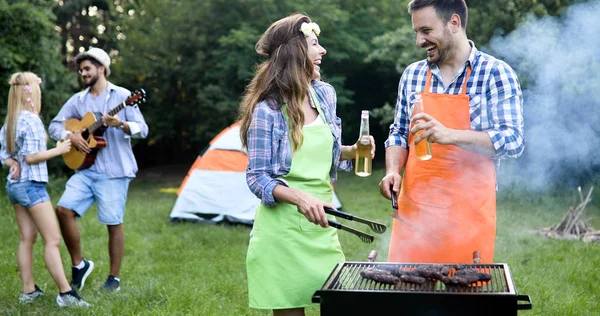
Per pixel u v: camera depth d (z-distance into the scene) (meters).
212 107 15.30
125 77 16.56
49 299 4.36
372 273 2.22
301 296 2.45
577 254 5.93
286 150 2.46
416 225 2.84
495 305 1.98
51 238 4.16
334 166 2.63
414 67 2.97
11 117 4.07
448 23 2.71
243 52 14.62
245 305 4.21
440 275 2.17
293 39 2.50
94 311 4.02
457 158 2.77
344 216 2.30
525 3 9.29
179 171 17.33
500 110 2.69
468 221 2.76
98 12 17.94
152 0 15.98
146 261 5.80
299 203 2.33
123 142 4.64
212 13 15.38
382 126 16.41
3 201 8.73
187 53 16.11
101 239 6.65
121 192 4.62
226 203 7.73
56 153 4.09
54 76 11.93
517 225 7.69
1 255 5.78
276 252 2.45
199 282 4.80
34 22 11.35
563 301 4.18
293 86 2.45
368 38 15.26
